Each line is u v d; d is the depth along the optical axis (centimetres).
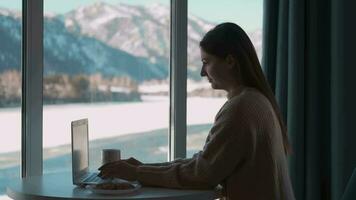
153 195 161
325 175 262
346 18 245
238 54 167
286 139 179
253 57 170
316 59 256
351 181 200
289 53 252
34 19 225
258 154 160
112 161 182
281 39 253
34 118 228
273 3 258
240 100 162
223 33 168
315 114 255
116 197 160
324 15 260
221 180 164
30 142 227
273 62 259
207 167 162
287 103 254
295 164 252
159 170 172
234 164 160
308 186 254
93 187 170
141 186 174
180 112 270
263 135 160
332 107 250
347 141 246
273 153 161
